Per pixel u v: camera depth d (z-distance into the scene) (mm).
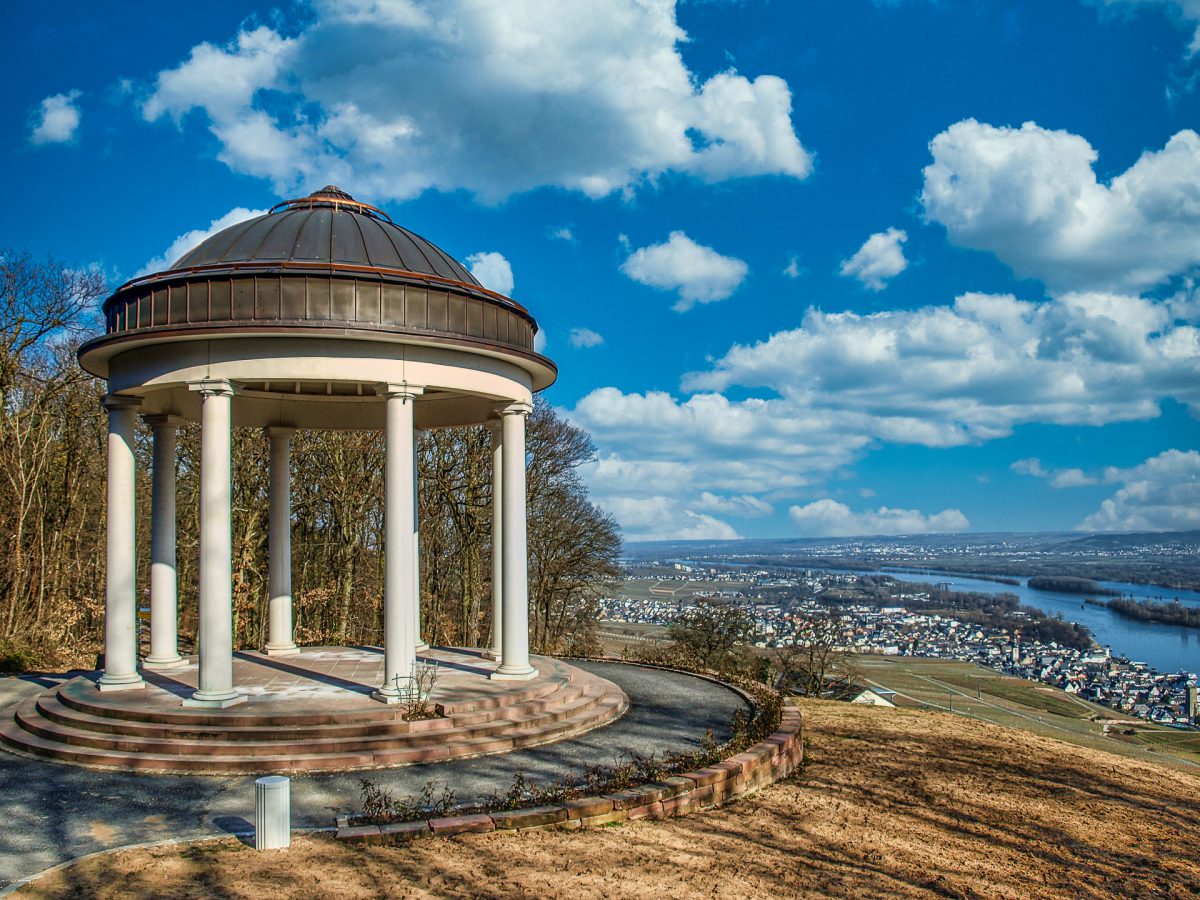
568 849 11633
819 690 51750
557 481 49344
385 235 20312
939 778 17578
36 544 35875
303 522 42625
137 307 18406
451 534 47719
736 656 50094
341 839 11461
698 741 18000
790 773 17250
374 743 16312
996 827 14562
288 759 15359
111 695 18641
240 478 38969
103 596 39188
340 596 42438
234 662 23688
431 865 10789
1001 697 78750
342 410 26359
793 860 12055
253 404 25406
